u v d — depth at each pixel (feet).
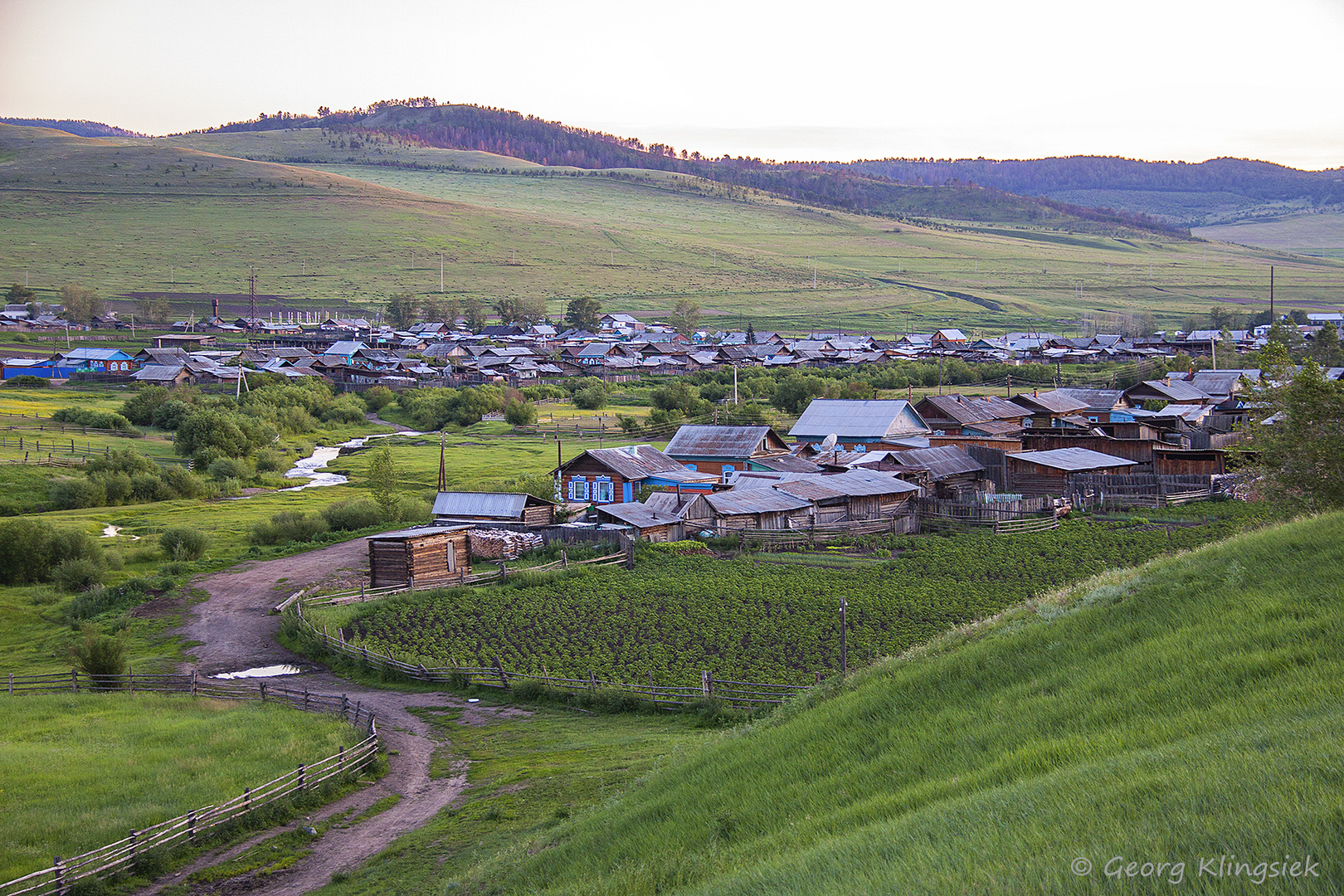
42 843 81.46
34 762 101.04
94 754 104.27
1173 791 38.17
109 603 187.21
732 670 128.98
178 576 205.05
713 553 204.44
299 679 143.33
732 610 159.63
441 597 176.76
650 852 58.95
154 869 79.51
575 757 100.83
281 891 75.41
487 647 147.43
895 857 40.98
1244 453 153.69
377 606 172.14
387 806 93.04
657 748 98.63
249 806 90.27
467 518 228.02
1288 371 135.54
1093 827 37.01
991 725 59.26
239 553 225.97
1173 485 239.09
